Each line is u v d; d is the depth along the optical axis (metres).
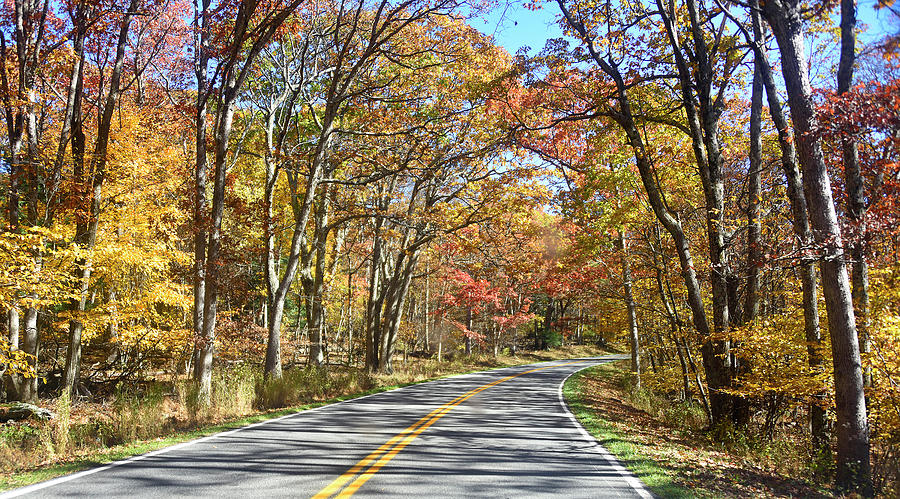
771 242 14.38
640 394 24.72
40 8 17.28
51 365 19.55
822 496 8.20
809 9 9.77
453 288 45.88
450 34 22.42
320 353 28.42
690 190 20.52
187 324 22.72
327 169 25.44
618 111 16.45
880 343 10.41
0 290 12.57
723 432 13.45
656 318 26.48
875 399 10.36
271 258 25.31
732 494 7.34
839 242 8.76
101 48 18.83
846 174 10.65
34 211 16.23
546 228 26.44
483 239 25.42
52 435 10.26
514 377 32.47
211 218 17.22
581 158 20.14
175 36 23.52
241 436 9.98
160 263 18.62
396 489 6.34
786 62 9.58
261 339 21.92
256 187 34.75
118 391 14.83
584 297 26.22
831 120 7.83
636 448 10.34
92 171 17.03
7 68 16.17
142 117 22.09
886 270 10.70
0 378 14.64
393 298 30.70
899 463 9.65
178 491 6.04
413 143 24.00
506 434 11.17
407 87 24.70
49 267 14.25
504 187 24.75
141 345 19.11
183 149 24.66
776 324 13.80
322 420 12.53
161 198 21.62
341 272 39.09
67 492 5.97
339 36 24.20
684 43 15.65
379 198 31.28
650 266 21.59
